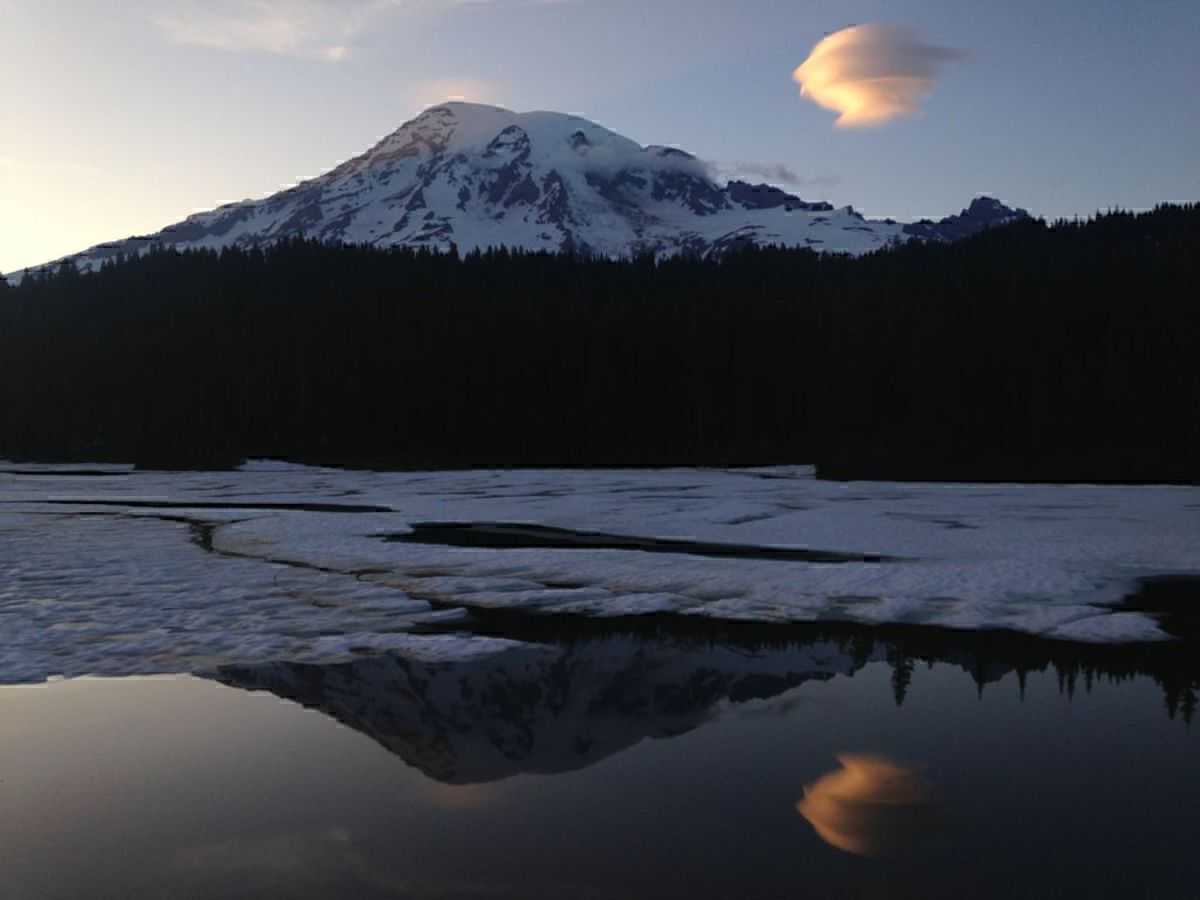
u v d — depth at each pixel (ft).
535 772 24.64
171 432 321.93
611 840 19.95
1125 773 24.56
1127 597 54.90
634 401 352.90
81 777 24.20
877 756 25.99
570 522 110.11
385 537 94.17
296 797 22.65
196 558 76.13
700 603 54.13
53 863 18.83
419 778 24.02
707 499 150.30
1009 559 70.85
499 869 18.48
